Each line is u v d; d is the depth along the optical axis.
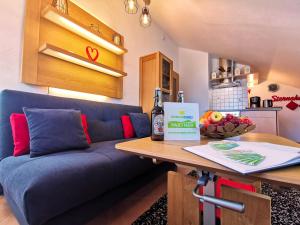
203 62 4.11
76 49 2.01
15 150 1.19
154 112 0.85
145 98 3.02
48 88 1.78
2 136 1.26
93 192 1.01
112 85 2.51
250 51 2.93
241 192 0.54
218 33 2.70
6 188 0.92
